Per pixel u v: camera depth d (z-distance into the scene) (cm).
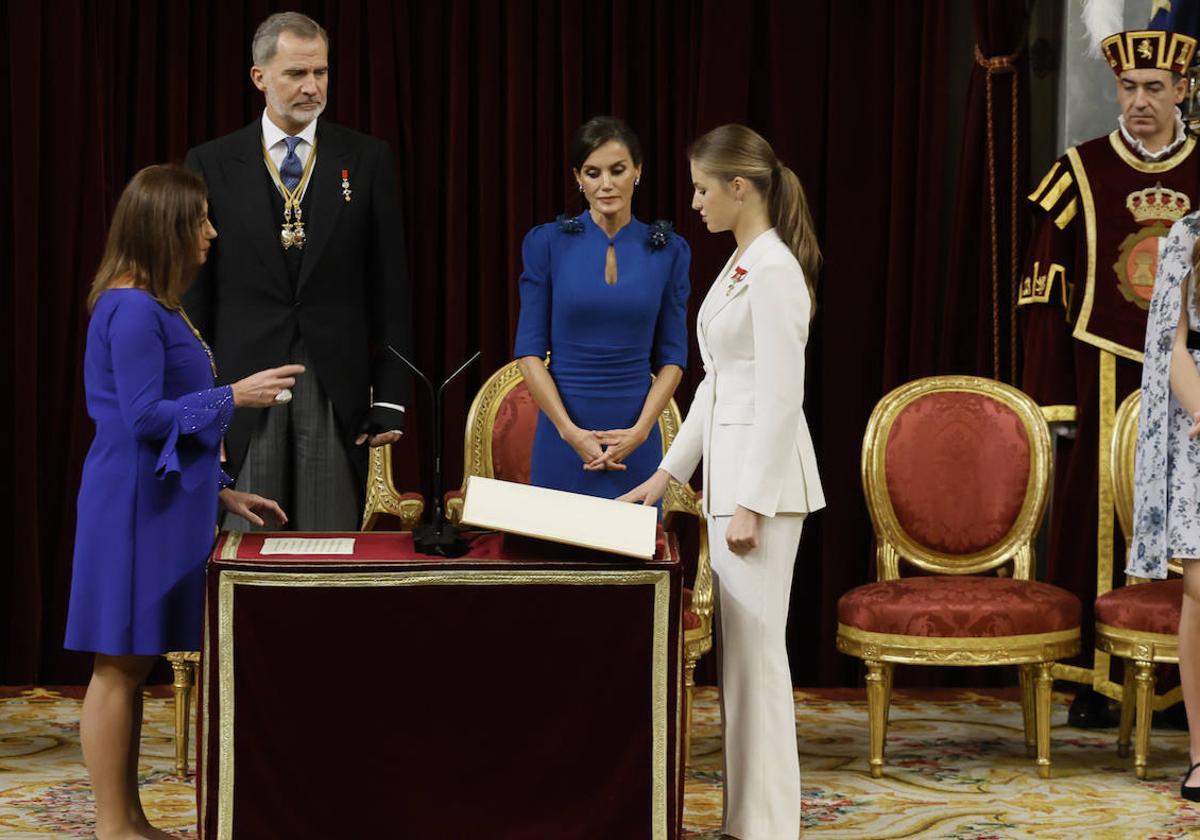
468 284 964
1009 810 679
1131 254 851
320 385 690
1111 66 853
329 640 505
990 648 729
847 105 956
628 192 663
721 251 949
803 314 576
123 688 578
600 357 665
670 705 515
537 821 515
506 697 512
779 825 590
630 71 964
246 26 946
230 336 689
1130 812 677
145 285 573
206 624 507
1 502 940
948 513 815
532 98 957
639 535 515
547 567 508
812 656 977
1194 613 704
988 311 952
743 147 585
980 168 949
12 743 797
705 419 605
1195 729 707
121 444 567
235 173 694
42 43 930
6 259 937
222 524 687
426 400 960
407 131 949
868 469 827
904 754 789
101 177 938
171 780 728
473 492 525
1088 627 868
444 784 513
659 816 515
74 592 568
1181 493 709
